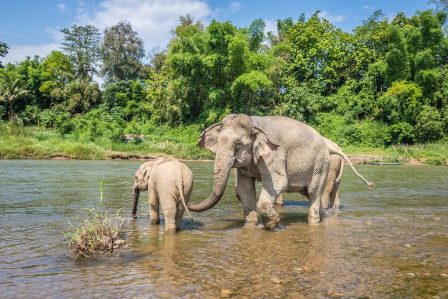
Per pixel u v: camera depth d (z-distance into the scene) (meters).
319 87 48.50
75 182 15.65
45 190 13.05
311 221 8.30
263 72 43.78
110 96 53.72
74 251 5.78
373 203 11.16
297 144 7.92
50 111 51.50
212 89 42.00
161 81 47.75
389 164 32.28
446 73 43.69
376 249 6.12
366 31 52.50
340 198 12.18
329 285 4.54
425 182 17.42
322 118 45.06
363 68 50.59
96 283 4.56
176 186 7.10
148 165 8.01
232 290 4.36
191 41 42.06
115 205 10.10
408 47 46.31
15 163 26.89
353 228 7.74
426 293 4.33
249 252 5.90
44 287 4.44
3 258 5.54
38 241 6.45
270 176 7.54
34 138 35.66
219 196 7.02
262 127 7.56
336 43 51.22
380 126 41.12
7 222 7.94
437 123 39.28
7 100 51.53
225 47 42.16
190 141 40.00
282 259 5.54
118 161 30.66
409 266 5.27
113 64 60.47
